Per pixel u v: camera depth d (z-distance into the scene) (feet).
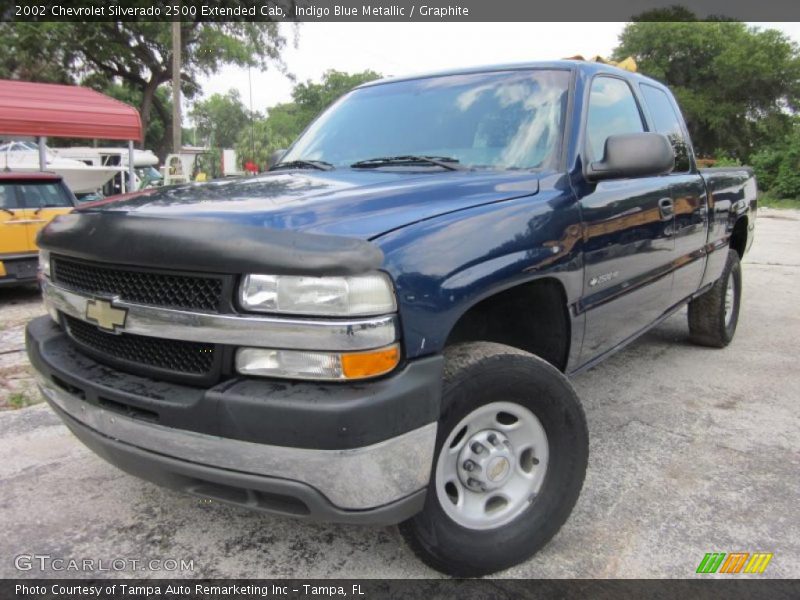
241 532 8.54
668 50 138.00
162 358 6.43
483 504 7.42
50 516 8.91
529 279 7.48
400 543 7.91
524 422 7.51
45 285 7.99
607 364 15.60
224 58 95.20
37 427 11.89
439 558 6.98
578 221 8.51
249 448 5.78
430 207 7.04
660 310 12.22
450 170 8.95
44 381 7.56
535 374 7.29
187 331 6.03
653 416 12.34
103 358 6.95
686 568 7.70
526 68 10.48
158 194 7.87
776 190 90.74
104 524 8.73
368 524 6.10
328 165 10.14
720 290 15.89
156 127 148.66
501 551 7.32
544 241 7.77
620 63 13.48
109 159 79.25
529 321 8.82
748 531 8.46
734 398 13.32
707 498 9.29
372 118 10.96
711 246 14.12
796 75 127.13
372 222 6.40
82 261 7.02
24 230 24.09
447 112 10.31
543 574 7.58
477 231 6.94
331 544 8.25
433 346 6.21
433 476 6.71
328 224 6.23
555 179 8.63
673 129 13.41
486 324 8.77
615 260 9.53
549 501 7.66
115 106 41.98
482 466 7.19
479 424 7.22
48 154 60.75
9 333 19.74
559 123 9.30
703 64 138.62
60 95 40.55
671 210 11.43
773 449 10.90
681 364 15.58
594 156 9.70
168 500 9.34
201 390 6.09
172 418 6.05
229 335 5.85
